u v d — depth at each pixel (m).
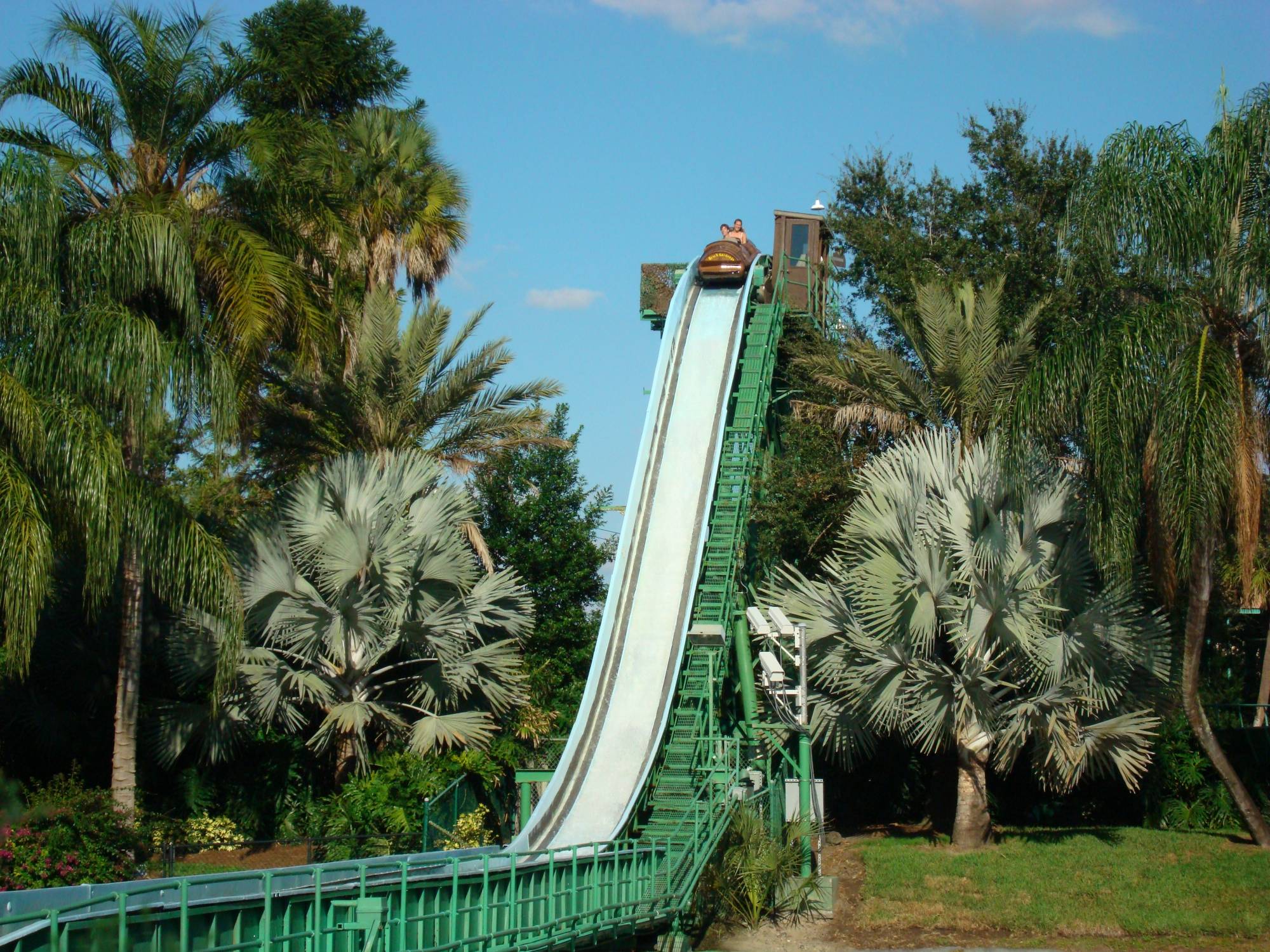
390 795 24.77
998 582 23.75
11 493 19.16
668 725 24.62
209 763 27.27
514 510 37.75
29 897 13.48
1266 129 22.45
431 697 27.58
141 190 23.66
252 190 24.45
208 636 25.66
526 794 24.48
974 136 37.97
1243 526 22.03
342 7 44.38
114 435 21.88
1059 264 32.59
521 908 15.73
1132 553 22.47
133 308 23.02
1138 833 25.69
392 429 30.73
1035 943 20.66
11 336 20.83
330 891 12.78
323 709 27.78
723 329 34.16
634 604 27.22
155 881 11.21
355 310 31.00
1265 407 23.08
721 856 22.12
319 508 27.14
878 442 32.09
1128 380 21.94
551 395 32.19
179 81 23.70
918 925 21.69
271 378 29.98
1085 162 36.84
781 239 39.22
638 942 19.94
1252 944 19.72
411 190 37.62
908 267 35.53
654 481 29.97
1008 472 23.66
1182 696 26.83
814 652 26.16
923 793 30.66
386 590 27.00
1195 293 22.75
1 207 20.69
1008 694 25.53
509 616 28.97
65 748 27.44
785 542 30.38
